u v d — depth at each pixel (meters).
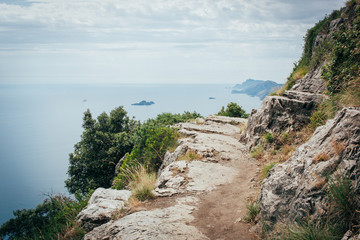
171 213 6.20
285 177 5.06
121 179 10.96
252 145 11.23
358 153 3.87
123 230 5.32
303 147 5.41
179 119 23.70
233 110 24.14
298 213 4.30
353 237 3.28
